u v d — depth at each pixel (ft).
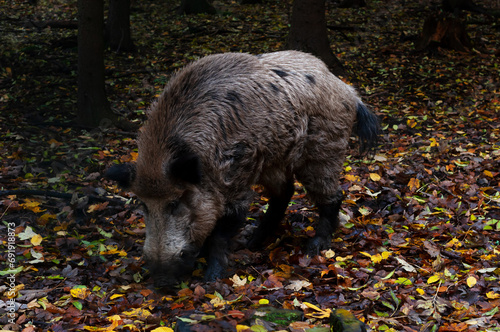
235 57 14.06
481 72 33.94
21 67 34.40
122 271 14.24
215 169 13.00
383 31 43.16
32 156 22.13
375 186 19.80
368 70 34.60
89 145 23.53
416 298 12.45
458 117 27.12
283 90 13.94
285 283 13.56
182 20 46.70
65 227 16.57
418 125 26.32
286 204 16.49
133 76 33.30
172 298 12.96
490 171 20.52
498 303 11.91
